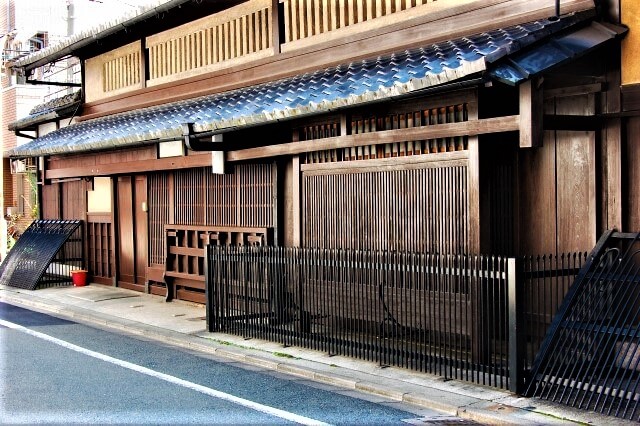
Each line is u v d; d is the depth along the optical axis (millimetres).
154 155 15703
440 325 8281
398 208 9453
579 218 8523
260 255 10930
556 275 7719
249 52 13570
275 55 12711
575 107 8539
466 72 7344
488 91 8688
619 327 7004
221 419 6863
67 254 19812
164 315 13523
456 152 8633
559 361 7414
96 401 7547
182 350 10562
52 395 7801
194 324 12438
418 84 7898
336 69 10773
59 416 6973
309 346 9961
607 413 6621
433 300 8484
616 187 8156
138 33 16734
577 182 8531
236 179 13438
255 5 13328
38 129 21672
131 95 17141
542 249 8945
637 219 8008
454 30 9539
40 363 9531
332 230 10523
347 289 9547
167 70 16078
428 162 9016
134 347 10797
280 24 12688
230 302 11547
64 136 17375
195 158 13891
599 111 8234
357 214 10094
